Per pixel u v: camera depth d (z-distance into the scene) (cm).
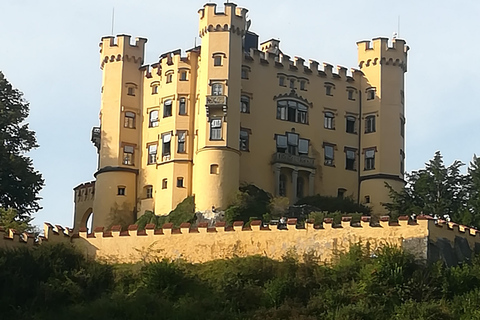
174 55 11112
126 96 11269
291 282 7512
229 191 10494
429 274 7531
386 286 7388
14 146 10544
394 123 11531
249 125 11006
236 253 8000
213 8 10888
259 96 11138
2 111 10438
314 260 7844
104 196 11038
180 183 10781
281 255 7938
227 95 10662
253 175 10919
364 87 11694
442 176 10281
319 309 7244
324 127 11456
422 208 10106
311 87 11475
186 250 8056
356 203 11238
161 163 10938
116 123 11175
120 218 10969
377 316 7100
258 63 11200
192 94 11000
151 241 8106
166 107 11062
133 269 7856
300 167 11162
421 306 7125
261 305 7406
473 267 7744
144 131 11238
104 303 7306
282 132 11200
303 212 10494
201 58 10919
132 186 11100
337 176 11406
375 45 11700
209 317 7212
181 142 10894
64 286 7481
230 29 10831
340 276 7600
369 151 11519
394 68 11662
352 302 7312
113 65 11344
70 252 8038
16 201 10206
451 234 8038
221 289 7494
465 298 7338
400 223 7825
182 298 7450
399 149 11525
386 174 11369
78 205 12075
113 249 8138
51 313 7250
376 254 7706
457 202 10150
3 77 10750
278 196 10925
